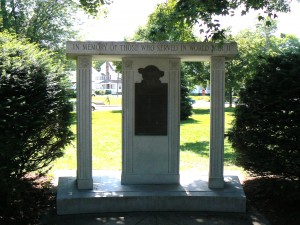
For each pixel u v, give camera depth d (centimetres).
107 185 776
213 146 757
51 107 718
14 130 651
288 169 701
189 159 1170
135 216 693
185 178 832
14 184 660
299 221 667
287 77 687
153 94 778
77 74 729
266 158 711
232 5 792
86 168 746
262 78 729
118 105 4369
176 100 780
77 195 713
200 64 2314
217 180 759
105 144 1470
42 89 709
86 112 738
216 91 750
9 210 707
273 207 737
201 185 779
